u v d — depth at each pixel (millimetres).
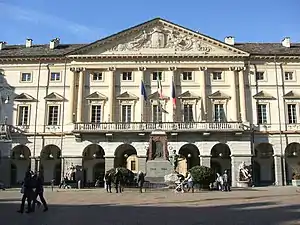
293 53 52250
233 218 16219
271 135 50281
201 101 50750
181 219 16062
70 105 50656
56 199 27656
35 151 49906
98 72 52062
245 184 46375
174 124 47969
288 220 15367
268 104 51281
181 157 51438
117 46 51906
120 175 36031
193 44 52094
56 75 52250
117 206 21969
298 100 51438
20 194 34406
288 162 51719
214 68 51844
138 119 50562
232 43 56156
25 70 52250
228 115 50875
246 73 52031
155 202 23969
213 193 31438
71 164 48656
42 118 50781
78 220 16250
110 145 48469
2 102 51125
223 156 51281
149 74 51875
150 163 40344
